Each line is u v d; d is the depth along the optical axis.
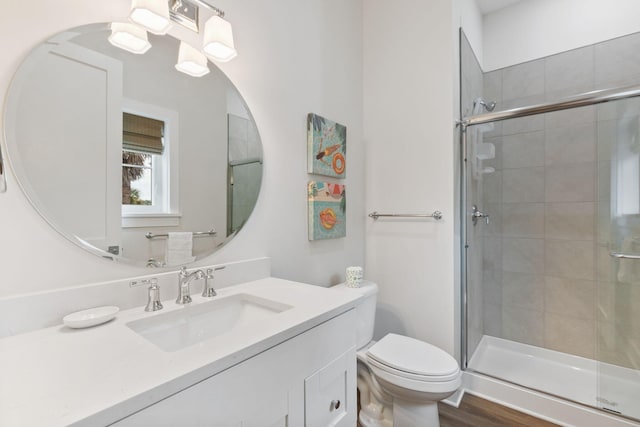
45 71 0.83
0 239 0.76
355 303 1.07
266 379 0.73
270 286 1.24
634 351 1.72
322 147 1.77
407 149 2.04
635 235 1.74
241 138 1.36
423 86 1.97
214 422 0.62
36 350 0.67
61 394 0.50
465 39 2.08
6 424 0.42
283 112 1.56
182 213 1.14
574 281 2.14
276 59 1.53
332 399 0.96
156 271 1.06
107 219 0.95
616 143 1.81
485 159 2.38
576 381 1.89
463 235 1.99
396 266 2.09
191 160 1.18
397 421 1.42
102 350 0.66
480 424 1.57
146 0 0.92
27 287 0.79
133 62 1.02
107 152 0.95
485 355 2.28
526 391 1.69
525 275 2.33
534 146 2.30
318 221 1.73
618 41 2.07
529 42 2.40
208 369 0.60
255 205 1.41
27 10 0.81
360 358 1.61
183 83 1.16
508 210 2.40
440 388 1.26
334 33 1.95
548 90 2.31
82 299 0.86
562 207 2.19
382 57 2.16
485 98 2.59
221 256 1.27
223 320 1.08
